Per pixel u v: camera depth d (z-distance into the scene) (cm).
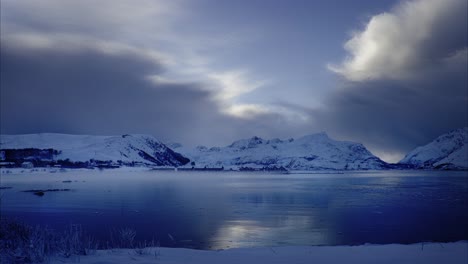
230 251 1432
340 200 5662
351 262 1180
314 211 4275
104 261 1092
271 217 3769
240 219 3622
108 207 4791
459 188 8488
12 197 6300
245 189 8462
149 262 1097
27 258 1082
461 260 1220
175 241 2497
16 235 1349
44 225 3222
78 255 1184
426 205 4847
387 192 7362
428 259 1237
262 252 1410
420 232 2858
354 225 3216
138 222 3431
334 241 2489
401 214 3953
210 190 8169
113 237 2605
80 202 5428
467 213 4012
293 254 1359
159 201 5569
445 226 3152
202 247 2306
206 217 3809
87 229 3000
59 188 8731
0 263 1019
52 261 1080
